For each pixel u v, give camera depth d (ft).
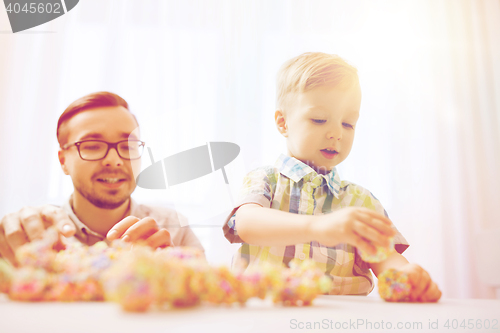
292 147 2.27
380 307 0.94
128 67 3.55
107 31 3.59
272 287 0.86
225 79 3.50
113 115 2.73
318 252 2.00
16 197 3.30
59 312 0.65
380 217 1.09
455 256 4.05
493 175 4.26
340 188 2.30
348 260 2.02
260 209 1.56
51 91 3.50
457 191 4.17
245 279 0.84
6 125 3.41
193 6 3.66
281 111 2.37
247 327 0.58
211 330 0.55
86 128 2.66
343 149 2.22
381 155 3.90
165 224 2.77
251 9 3.67
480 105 4.42
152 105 3.46
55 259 0.85
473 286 3.98
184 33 3.61
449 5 4.54
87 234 2.48
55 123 3.47
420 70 4.31
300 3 3.77
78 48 3.58
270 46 3.63
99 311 0.67
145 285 0.65
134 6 3.64
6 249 1.63
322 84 2.15
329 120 2.15
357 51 3.91
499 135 4.35
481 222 4.10
